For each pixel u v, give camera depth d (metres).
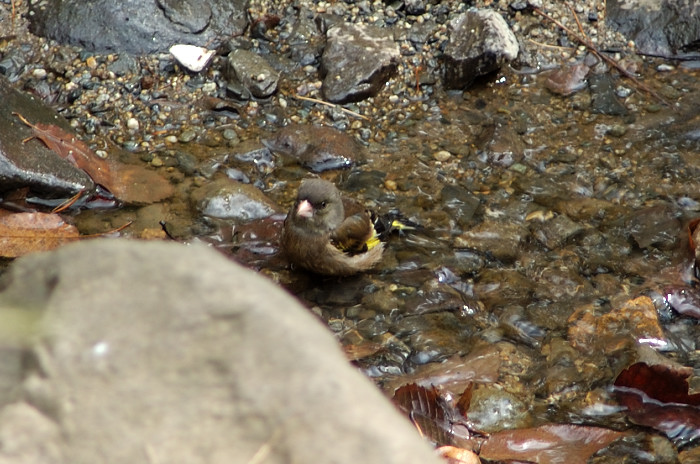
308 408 3.74
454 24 13.70
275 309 4.09
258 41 13.74
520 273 10.44
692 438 8.20
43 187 10.82
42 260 4.29
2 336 3.97
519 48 13.85
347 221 10.18
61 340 3.97
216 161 11.91
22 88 12.55
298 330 4.01
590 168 12.16
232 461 3.64
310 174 11.93
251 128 12.58
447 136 12.70
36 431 3.75
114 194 11.16
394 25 14.09
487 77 13.66
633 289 10.16
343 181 11.82
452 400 8.55
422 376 8.88
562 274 10.38
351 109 13.04
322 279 10.45
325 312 9.88
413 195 11.61
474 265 10.56
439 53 13.80
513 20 14.38
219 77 13.15
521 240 10.91
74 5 13.18
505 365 9.05
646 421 8.38
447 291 10.16
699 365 9.12
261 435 3.70
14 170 10.67
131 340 3.97
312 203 9.91
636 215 11.30
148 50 13.15
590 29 14.35
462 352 9.25
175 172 11.64
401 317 9.80
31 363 3.93
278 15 14.05
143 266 4.21
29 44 13.00
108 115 12.41
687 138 12.68
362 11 14.21
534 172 12.09
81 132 12.12
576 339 9.41
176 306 4.06
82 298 4.10
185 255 4.29
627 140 12.67
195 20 13.45
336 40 13.52
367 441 3.64
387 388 8.67
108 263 4.22
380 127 12.83
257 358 3.90
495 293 10.13
